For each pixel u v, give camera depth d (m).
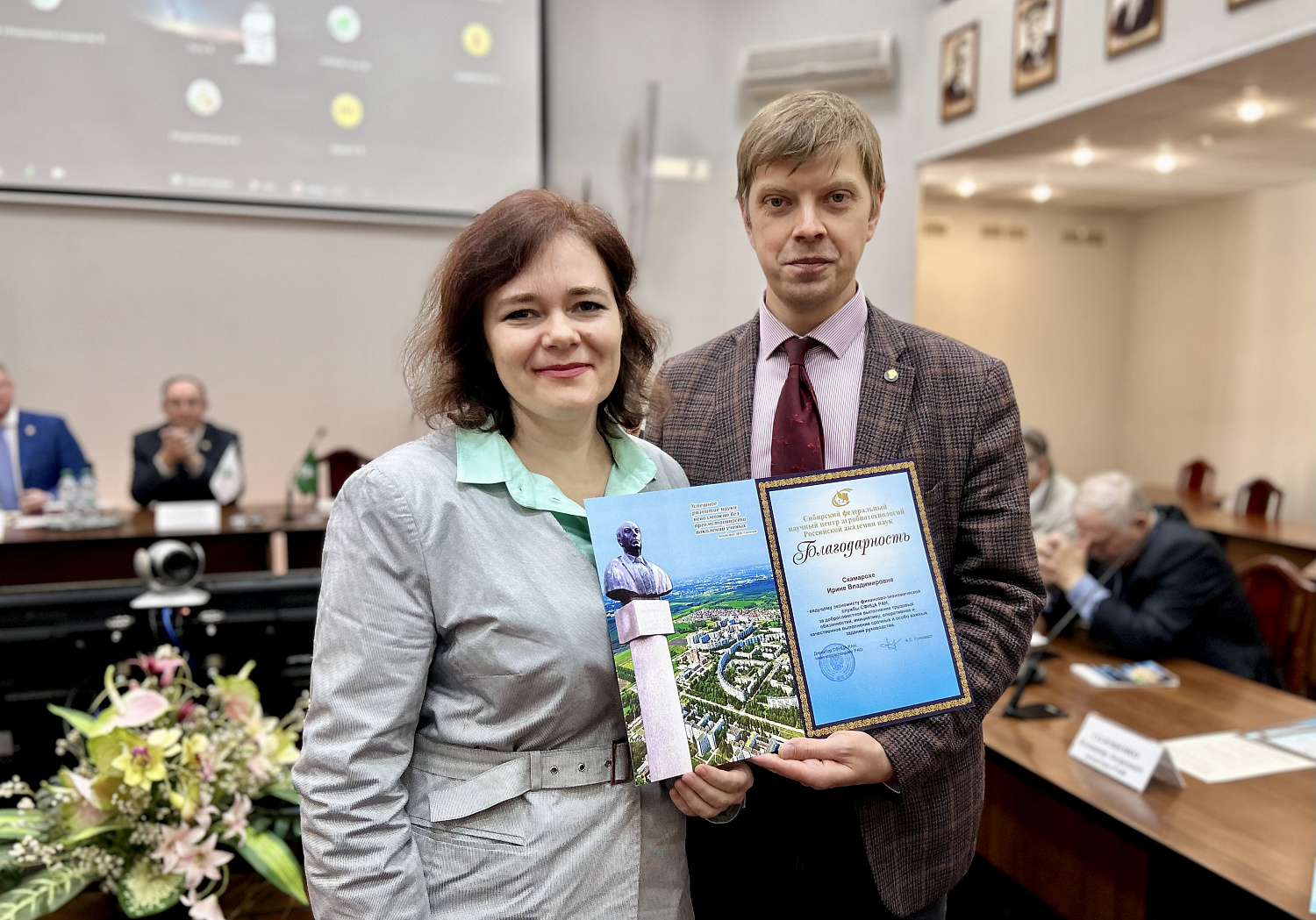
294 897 1.23
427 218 5.16
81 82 4.62
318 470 5.01
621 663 0.92
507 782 0.91
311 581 1.93
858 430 1.21
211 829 1.25
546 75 5.24
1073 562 2.51
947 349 1.24
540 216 0.92
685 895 1.00
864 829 1.18
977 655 1.12
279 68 4.88
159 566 1.83
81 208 4.75
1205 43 3.38
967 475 1.19
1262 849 1.43
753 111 5.22
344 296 5.17
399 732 0.91
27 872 1.21
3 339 4.70
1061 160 5.29
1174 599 2.42
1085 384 7.94
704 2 5.37
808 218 1.15
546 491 0.98
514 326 0.93
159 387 4.94
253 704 1.38
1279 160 5.41
